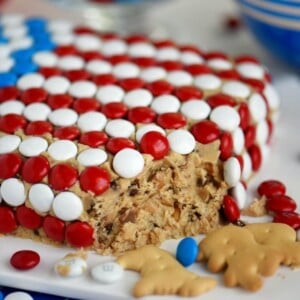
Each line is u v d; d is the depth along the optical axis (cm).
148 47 44
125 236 34
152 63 42
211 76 41
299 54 46
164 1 56
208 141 35
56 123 37
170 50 44
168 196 35
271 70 50
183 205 35
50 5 59
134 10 56
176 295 32
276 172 40
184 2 60
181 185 35
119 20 56
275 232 34
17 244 35
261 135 40
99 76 40
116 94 39
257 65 43
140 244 35
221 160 36
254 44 53
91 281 33
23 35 46
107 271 32
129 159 33
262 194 38
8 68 41
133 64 42
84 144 35
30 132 36
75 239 34
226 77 41
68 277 33
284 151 42
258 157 39
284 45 46
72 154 34
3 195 35
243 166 38
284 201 36
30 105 38
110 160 34
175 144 35
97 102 38
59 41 45
